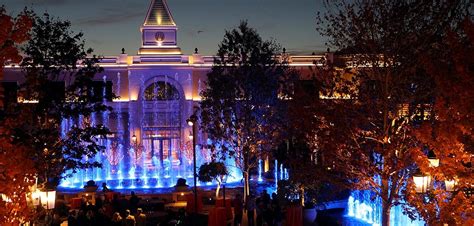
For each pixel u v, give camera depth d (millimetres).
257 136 38031
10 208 15211
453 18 20797
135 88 59656
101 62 59281
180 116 59594
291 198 30062
